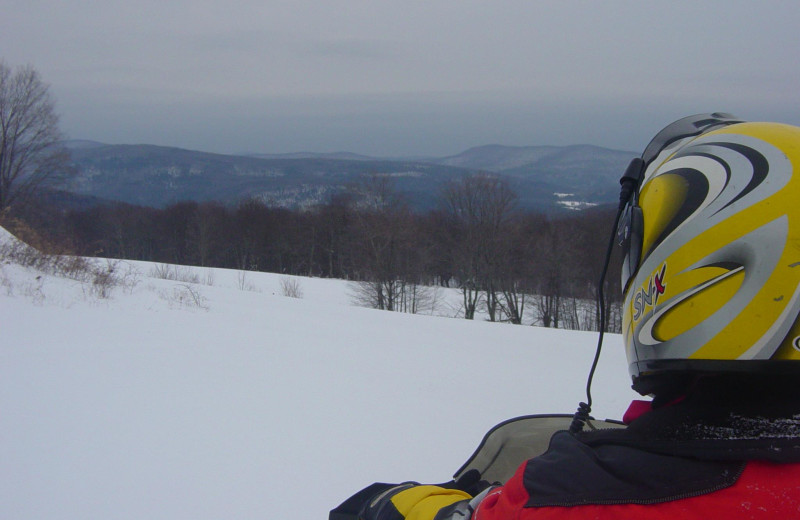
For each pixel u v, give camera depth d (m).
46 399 5.46
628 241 1.02
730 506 0.73
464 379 7.89
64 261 13.93
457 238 46.28
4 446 4.40
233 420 5.33
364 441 5.04
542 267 40.78
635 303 0.98
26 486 3.82
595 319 38.25
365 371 7.86
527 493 0.88
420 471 4.52
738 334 0.80
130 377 6.38
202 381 6.54
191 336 8.98
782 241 0.79
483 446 1.65
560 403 6.90
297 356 8.41
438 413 6.10
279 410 5.71
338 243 64.25
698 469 0.77
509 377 8.24
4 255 12.93
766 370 0.79
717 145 0.93
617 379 8.38
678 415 0.84
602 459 0.84
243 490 3.96
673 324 0.86
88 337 8.06
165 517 3.54
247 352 8.30
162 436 4.79
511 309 42.84
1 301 9.68
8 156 41.06
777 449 0.74
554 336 13.80
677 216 0.90
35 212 42.44
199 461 4.39
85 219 72.44
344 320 13.86
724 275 0.82
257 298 17.16
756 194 0.83
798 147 0.86
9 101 40.62
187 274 33.28
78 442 4.56
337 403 6.17
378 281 42.72
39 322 8.66
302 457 4.61
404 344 10.75
